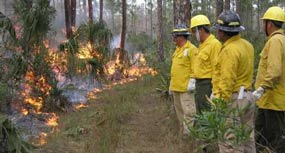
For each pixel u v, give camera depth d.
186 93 5.75
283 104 4.26
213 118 3.52
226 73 3.99
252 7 27.16
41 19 8.02
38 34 8.06
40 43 8.30
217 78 4.13
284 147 4.39
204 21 5.13
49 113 8.24
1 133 4.57
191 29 5.21
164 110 8.18
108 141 5.95
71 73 9.08
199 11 25.20
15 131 4.73
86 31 9.33
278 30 4.20
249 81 4.16
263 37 9.96
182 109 6.02
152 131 6.77
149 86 12.14
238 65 4.05
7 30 7.54
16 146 4.62
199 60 5.14
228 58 3.99
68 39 9.23
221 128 3.53
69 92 10.17
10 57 7.68
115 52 12.64
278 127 4.38
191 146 5.46
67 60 8.92
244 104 4.07
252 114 4.18
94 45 9.48
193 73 5.57
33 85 8.38
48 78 8.57
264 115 4.50
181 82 5.79
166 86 9.35
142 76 14.49
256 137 4.61
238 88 4.09
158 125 7.18
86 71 9.39
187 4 8.40
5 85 7.28
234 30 4.03
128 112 8.12
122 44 19.02
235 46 4.04
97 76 9.70
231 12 4.09
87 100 9.90
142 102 9.53
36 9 7.97
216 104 3.63
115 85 12.52
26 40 7.98
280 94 4.25
